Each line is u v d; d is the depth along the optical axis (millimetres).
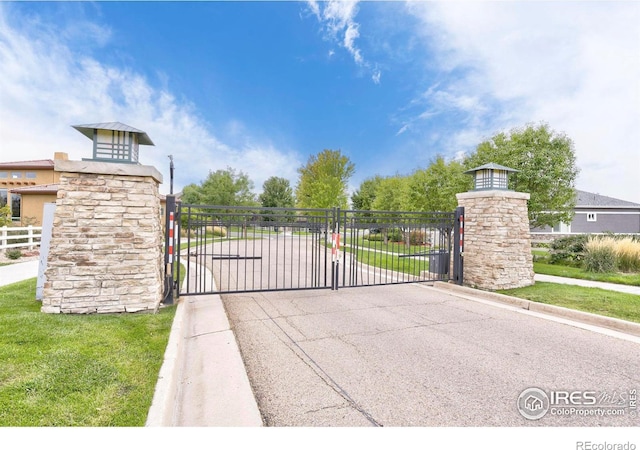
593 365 3723
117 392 2686
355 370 3521
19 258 12383
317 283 8062
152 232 5188
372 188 36969
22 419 2287
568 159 12156
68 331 3953
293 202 45500
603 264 9961
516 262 7648
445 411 2773
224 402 2859
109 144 5078
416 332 4812
